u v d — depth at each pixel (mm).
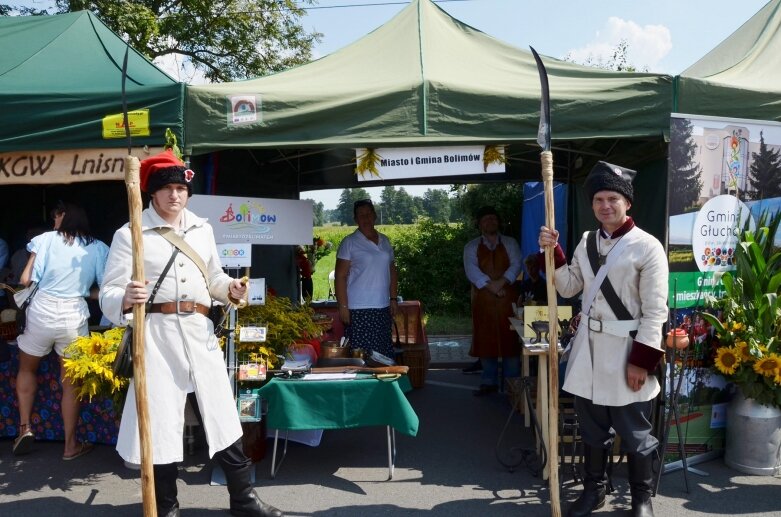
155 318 3111
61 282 4344
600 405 3336
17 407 4871
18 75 4527
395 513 3611
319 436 4395
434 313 13047
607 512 3561
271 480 4125
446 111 4023
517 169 7531
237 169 5656
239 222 4219
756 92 4012
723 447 4305
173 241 3170
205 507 3691
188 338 3148
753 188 4094
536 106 3977
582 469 4172
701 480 3979
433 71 4250
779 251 4047
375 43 4910
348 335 5398
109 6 11453
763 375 3883
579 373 3342
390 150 4105
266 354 4070
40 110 4066
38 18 5586
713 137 3990
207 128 4012
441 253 13070
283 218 4367
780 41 4883
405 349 6707
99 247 4535
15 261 5160
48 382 4789
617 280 3229
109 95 4039
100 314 5762
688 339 3920
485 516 3561
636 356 3160
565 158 7375
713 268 4074
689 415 4195
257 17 14227
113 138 4039
